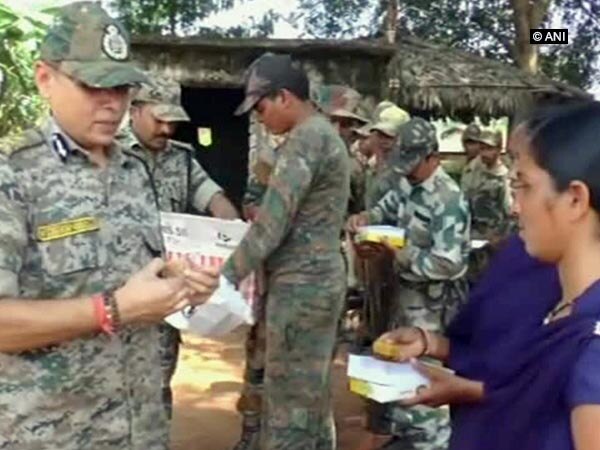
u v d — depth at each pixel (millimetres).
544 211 1614
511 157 1729
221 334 2857
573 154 1584
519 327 1835
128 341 2348
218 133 15180
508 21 24172
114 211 2334
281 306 3932
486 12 24312
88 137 2262
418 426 4496
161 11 23203
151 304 2145
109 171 2350
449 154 12898
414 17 24703
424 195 4367
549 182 1600
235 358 7250
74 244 2252
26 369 2217
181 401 5988
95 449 2287
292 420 3971
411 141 4309
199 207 4219
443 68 12328
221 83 12055
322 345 3975
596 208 1583
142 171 2457
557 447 1577
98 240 2287
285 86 3799
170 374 4152
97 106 2236
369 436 4738
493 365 1857
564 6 23406
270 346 3992
